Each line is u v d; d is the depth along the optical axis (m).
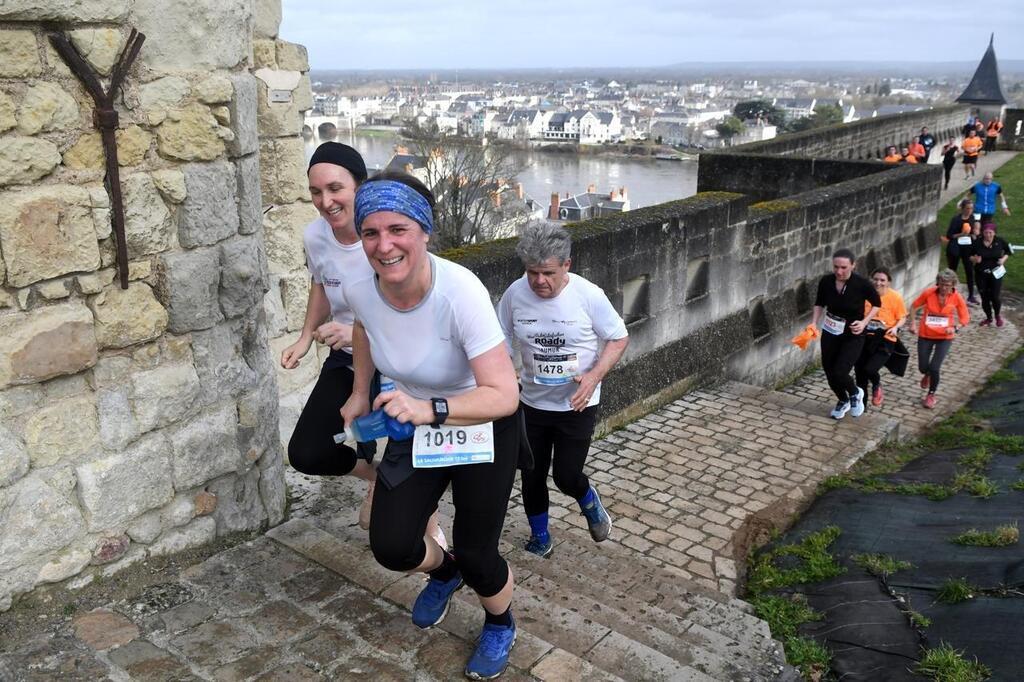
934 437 8.69
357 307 2.63
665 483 6.77
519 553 4.65
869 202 12.31
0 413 2.92
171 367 3.44
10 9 2.67
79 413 3.15
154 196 3.25
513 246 6.46
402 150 37.75
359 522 4.05
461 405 2.45
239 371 3.71
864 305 8.10
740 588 5.37
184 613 3.23
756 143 16.39
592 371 4.22
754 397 8.84
